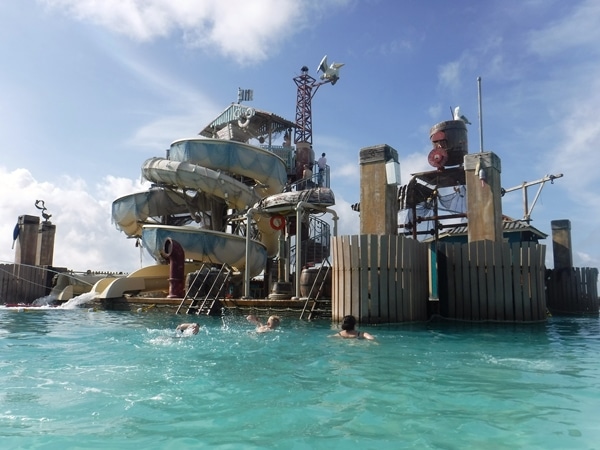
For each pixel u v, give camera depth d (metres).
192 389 5.95
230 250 26.34
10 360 8.14
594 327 13.67
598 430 4.39
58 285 28.34
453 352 8.84
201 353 8.75
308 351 8.95
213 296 18.81
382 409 5.05
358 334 10.83
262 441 4.11
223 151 29.19
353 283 13.52
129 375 6.83
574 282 20.59
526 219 23.05
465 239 22.81
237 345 9.70
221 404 5.26
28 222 29.64
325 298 15.96
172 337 11.09
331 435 4.25
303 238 28.00
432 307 15.48
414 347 9.44
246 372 7.01
